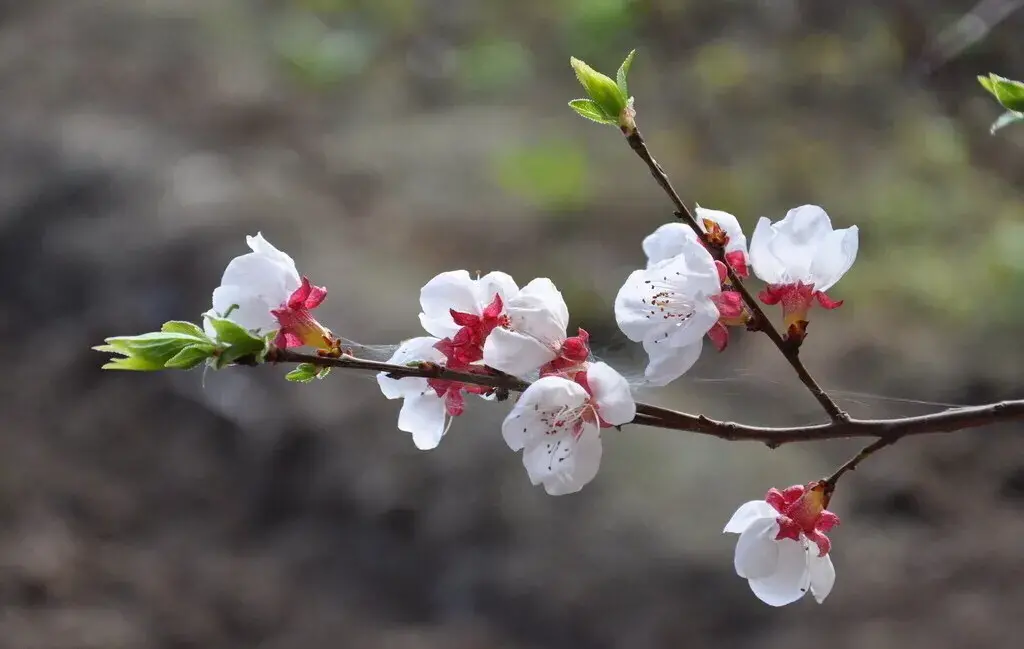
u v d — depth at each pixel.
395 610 2.01
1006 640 1.84
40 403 2.51
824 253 1.18
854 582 2.00
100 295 2.73
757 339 2.47
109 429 2.43
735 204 3.03
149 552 2.16
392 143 3.46
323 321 2.55
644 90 3.49
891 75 3.23
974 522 2.11
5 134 3.43
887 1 3.24
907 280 2.73
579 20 3.72
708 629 1.90
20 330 2.71
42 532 2.19
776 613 1.92
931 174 3.00
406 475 2.22
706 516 2.07
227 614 2.02
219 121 3.59
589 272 2.79
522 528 2.09
